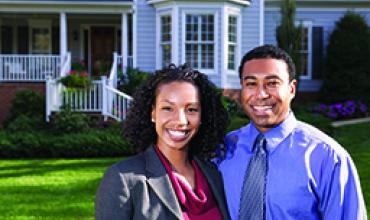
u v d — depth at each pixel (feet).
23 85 50.65
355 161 29.71
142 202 7.62
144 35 53.01
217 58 50.34
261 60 8.39
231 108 43.78
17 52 62.23
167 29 51.57
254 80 8.41
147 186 7.80
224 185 8.69
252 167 8.42
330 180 7.95
